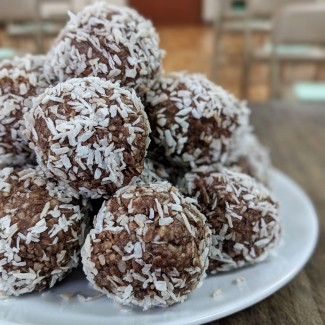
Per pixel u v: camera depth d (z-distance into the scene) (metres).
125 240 0.11
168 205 0.11
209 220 0.13
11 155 0.13
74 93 0.12
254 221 0.13
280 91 0.54
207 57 0.93
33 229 0.12
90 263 0.11
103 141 0.11
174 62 0.84
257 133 0.27
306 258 0.14
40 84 0.13
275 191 0.18
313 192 0.20
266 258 0.14
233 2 0.81
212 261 0.13
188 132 0.14
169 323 0.11
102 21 0.13
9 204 0.12
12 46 0.81
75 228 0.12
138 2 1.30
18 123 0.13
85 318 0.11
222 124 0.14
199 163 0.14
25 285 0.12
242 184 0.14
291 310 0.13
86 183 0.12
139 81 0.13
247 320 0.12
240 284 0.13
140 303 0.11
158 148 0.14
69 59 0.13
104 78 0.13
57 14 0.70
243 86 0.70
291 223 0.16
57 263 0.12
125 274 0.11
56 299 0.12
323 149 0.25
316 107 0.32
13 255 0.12
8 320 0.11
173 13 1.33
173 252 0.11
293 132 0.28
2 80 0.13
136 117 0.12
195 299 0.12
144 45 0.13
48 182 0.12
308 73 0.78
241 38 1.08
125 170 0.12
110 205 0.12
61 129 0.11
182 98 0.14
